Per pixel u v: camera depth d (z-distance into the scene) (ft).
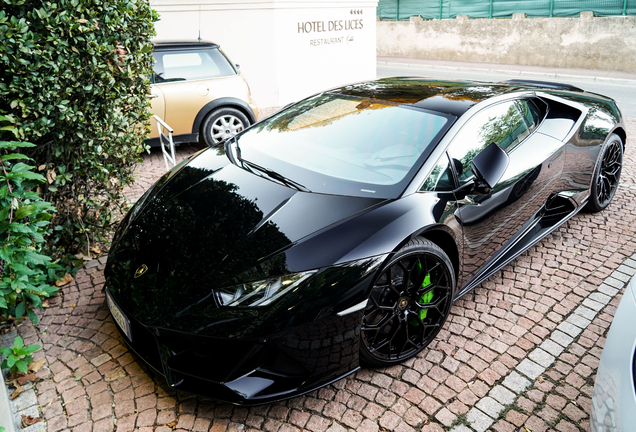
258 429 7.48
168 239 8.27
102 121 11.49
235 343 7.04
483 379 8.57
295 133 10.71
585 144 12.96
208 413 7.75
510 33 53.52
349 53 35.81
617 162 14.96
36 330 9.57
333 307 7.25
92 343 9.23
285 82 32.19
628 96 35.53
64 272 11.35
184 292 7.30
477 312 10.36
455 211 8.98
